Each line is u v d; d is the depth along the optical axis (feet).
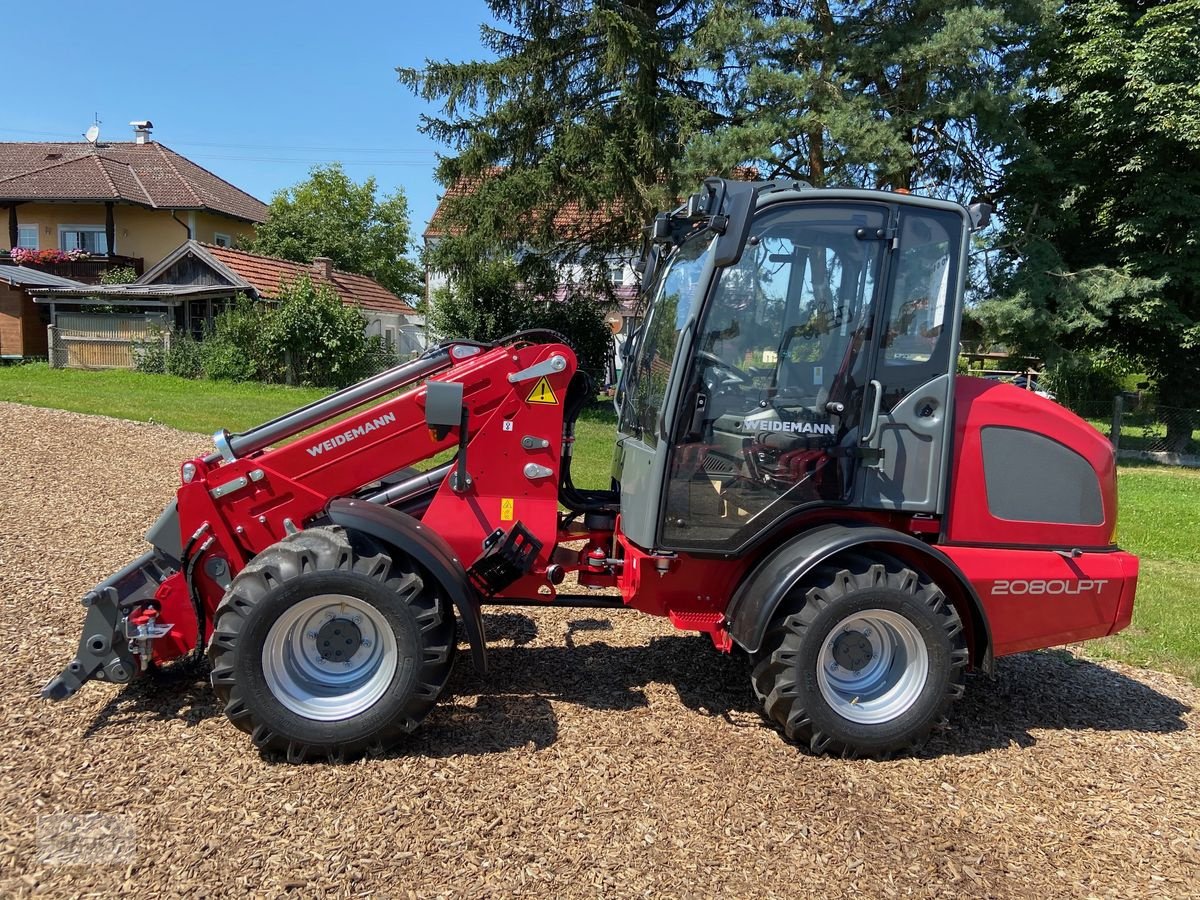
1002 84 49.06
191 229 105.19
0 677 13.15
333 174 135.23
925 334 12.51
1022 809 11.23
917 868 9.77
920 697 12.24
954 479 12.78
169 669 13.30
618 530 14.23
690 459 12.39
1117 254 56.95
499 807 10.43
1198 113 49.29
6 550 19.72
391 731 11.43
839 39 47.55
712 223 11.59
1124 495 39.96
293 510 12.84
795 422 12.44
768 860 9.73
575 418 14.74
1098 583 13.17
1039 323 51.78
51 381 61.26
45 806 9.91
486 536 13.21
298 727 11.09
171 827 9.64
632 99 51.39
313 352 68.64
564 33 54.24
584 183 54.75
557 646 16.19
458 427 12.92
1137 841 10.58
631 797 10.85
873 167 44.70
